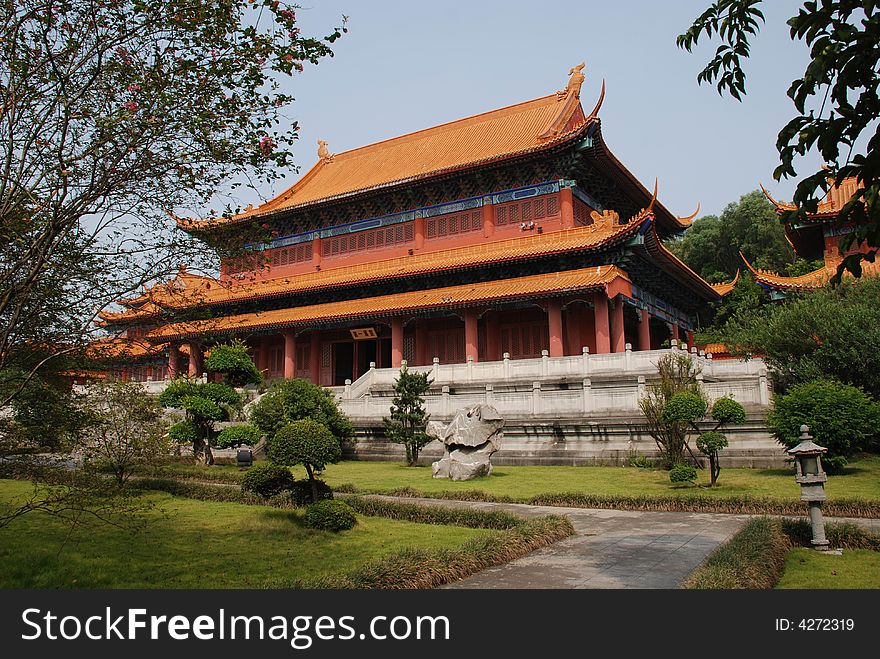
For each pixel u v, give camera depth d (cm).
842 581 1175
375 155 6462
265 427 3141
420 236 5225
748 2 799
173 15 1171
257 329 5244
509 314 4928
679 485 2267
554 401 3120
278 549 1492
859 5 685
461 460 2648
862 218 711
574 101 5409
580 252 4262
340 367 5925
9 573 1288
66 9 1152
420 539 1584
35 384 1434
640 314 4966
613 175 4916
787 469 2509
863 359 2905
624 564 1257
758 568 1138
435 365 3916
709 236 8688
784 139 724
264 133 1275
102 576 1266
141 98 1182
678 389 2695
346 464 3284
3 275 1148
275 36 1231
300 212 5781
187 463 3316
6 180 1148
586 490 2214
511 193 4906
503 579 1159
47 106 1174
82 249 1238
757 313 4441
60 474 2278
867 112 688
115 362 1628
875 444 2753
